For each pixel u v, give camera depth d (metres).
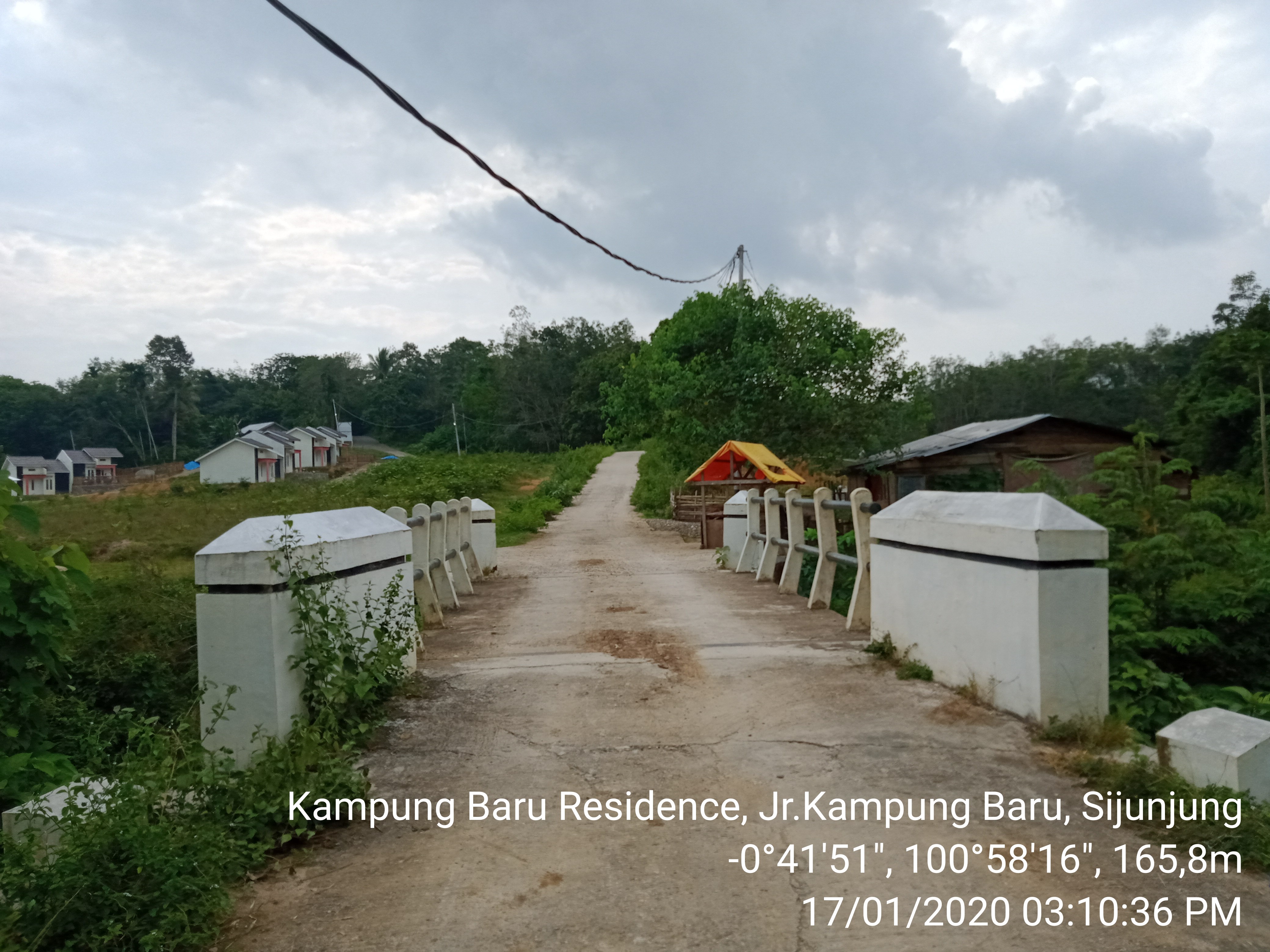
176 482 50.28
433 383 98.06
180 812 3.44
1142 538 7.53
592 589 10.22
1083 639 4.37
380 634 5.21
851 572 10.15
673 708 5.09
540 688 5.55
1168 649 7.28
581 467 42.81
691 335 21.06
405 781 4.04
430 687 5.58
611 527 22.11
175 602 8.48
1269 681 6.97
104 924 2.63
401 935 2.75
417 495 29.80
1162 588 7.37
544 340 82.12
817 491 8.35
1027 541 4.35
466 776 4.10
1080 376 57.81
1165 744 3.75
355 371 101.81
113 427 81.50
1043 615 4.31
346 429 90.81
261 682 4.07
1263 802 3.46
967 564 4.97
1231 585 7.27
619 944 2.67
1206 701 6.16
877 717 4.73
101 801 3.10
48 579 4.76
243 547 4.10
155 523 23.72
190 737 4.23
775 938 2.68
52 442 82.31
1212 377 31.55
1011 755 4.11
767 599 9.12
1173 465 7.81
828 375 20.28
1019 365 61.00
